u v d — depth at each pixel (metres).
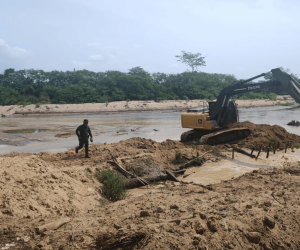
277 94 80.56
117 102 54.66
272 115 36.22
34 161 8.98
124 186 9.48
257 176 9.20
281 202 6.05
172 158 12.79
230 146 15.60
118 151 13.04
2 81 71.44
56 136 21.20
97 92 61.22
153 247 4.19
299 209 5.68
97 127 26.53
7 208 5.79
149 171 11.20
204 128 16.94
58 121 33.25
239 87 16.42
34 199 6.57
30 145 17.94
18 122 32.53
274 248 4.69
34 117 40.25
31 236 4.89
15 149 16.72
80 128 12.12
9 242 4.70
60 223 5.26
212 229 4.73
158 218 5.16
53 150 16.38
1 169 7.55
